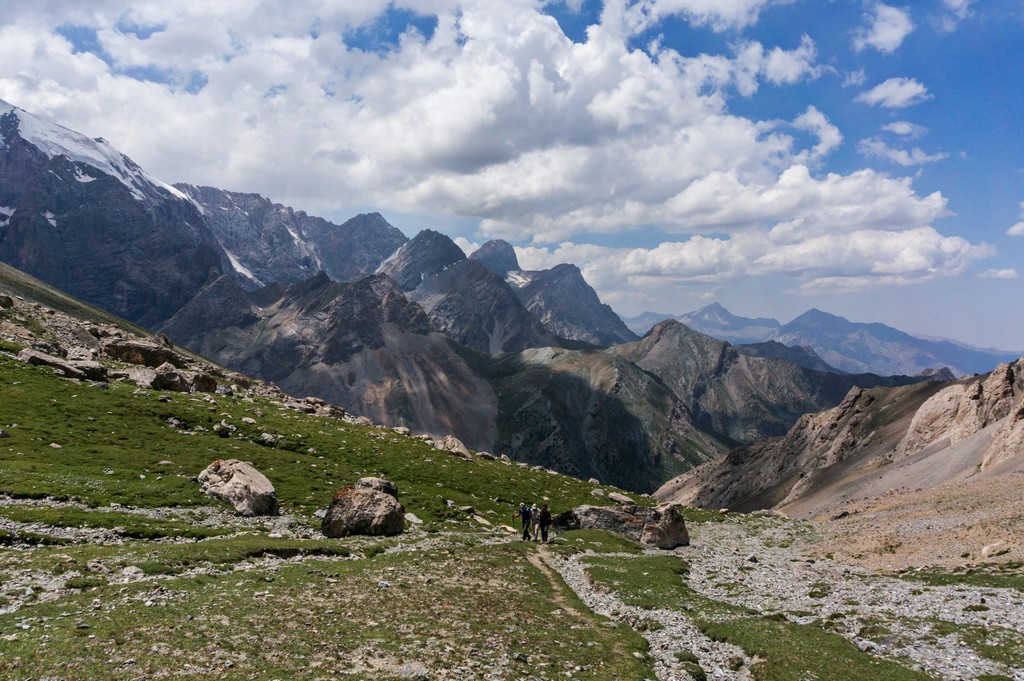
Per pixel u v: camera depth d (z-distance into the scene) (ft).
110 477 172.65
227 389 336.90
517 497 272.72
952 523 219.82
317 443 267.80
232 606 88.48
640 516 230.27
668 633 106.22
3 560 99.14
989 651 91.35
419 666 71.92
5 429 190.39
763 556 209.26
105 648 66.74
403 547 159.63
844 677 83.46
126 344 384.47
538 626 100.68
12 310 379.14
